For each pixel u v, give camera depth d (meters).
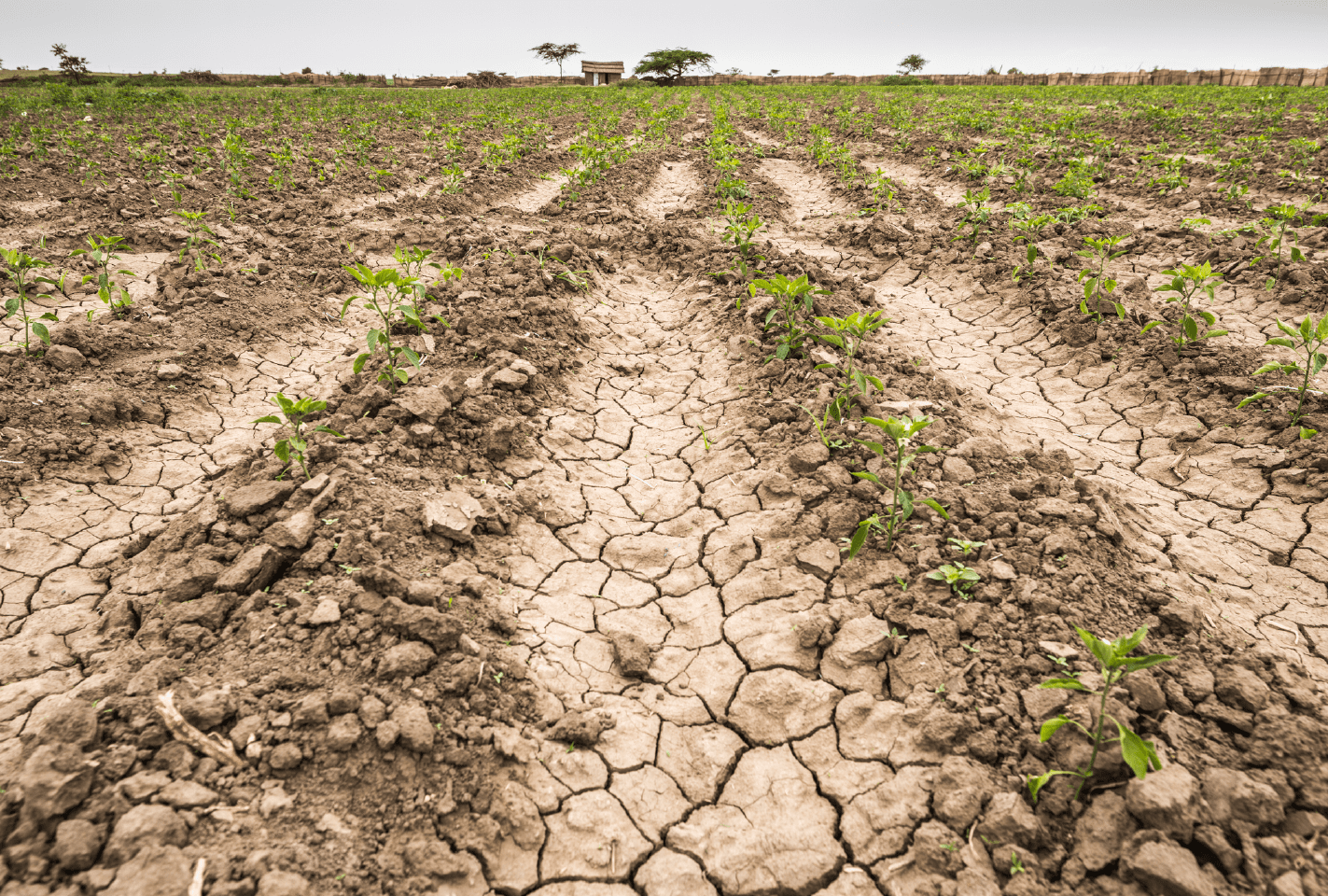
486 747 2.38
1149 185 9.91
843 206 10.38
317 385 5.20
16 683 2.59
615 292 7.04
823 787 2.41
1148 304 6.02
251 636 2.63
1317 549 3.41
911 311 6.70
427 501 3.38
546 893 2.12
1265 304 5.98
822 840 2.25
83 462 3.95
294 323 6.08
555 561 3.44
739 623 3.05
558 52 67.50
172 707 2.24
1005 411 4.99
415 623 2.62
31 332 5.39
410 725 2.29
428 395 4.07
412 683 2.47
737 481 3.95
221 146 13.69
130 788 2.00
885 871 2.14
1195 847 1.98
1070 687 2.18
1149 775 2.09
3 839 1.85
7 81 38.44
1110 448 4.52
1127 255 7.31
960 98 27.02
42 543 3.39
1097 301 5.79
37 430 4.03
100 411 4.29
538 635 2.95
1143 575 3.02
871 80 50.84
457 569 3.07
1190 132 14.53
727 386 5.09
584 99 28.53
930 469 3.70
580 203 10.21
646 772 2.49
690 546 3.59
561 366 5.20
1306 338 4.00
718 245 7.77
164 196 9.67
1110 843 2.03
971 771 2.27
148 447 4.27
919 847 2.14
